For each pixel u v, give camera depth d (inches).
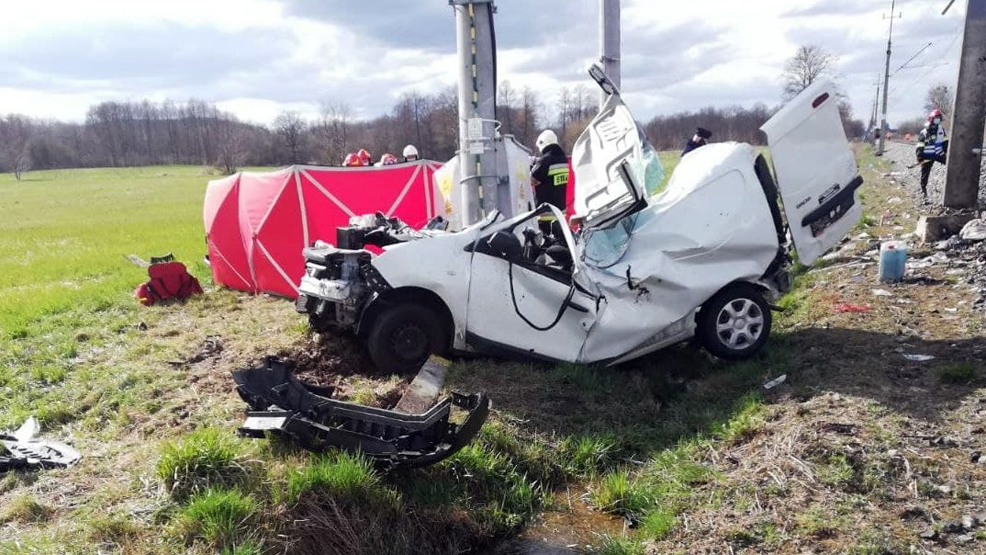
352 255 252.2
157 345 303.7
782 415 205.9
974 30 378.3
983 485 158.4
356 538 164.2
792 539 150.1
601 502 186.2
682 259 257.6
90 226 1106.1
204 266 527.5
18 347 309.1
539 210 259.1
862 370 226.7
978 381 206.5
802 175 267.0
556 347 252.4
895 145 2026.3
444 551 172.7
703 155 282.2
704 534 159.2
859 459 171.9
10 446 201.9
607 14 421.1
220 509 156.3
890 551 140.9
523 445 204.7
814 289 336.2
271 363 195.5
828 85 270.4
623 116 282.7
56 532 157.3
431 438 183.9
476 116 316.5
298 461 178.4
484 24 310.5
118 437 214.4
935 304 283.6
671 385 253.8
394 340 248.2
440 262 247.3
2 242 890.7
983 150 386.9
